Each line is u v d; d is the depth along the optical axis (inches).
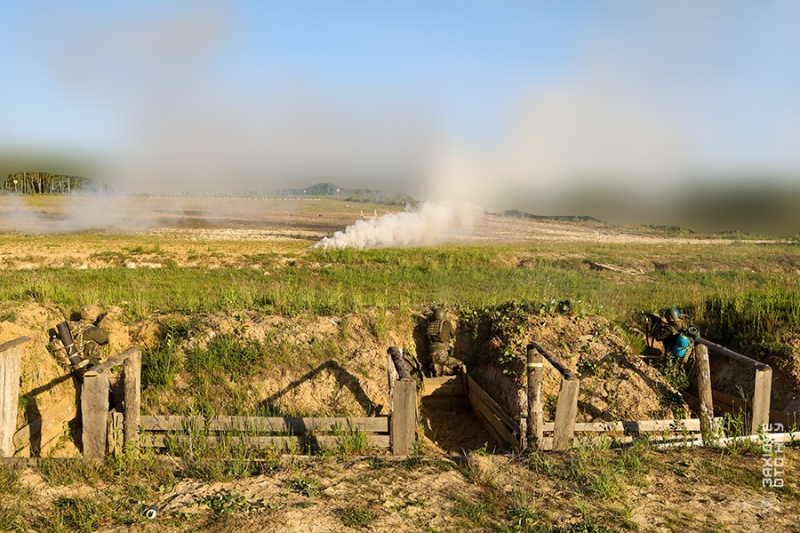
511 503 220.7
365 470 249.3
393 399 268.8
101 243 1355.8
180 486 231.5
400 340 421.1
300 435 292.5
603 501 222.7
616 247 1568.7
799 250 1526.8
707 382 303.1
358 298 460.8
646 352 415.8
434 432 372.5
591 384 358.6
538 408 276.5
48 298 440.1
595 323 418.3
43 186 4699.8
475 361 424.5
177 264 1009.5
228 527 198.5
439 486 234.1
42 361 343.9
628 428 299.0
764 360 382.6
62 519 203.5
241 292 493.4
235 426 291.3
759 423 295.1
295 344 379.2
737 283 894.4
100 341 370.0
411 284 780.0
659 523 207.2
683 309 498.3
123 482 234.7
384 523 203.2
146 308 438.6
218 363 362.0
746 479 244.7
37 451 302.5
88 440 251.8
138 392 264.1
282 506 213.2
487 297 521.3
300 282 802.2
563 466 255.6
